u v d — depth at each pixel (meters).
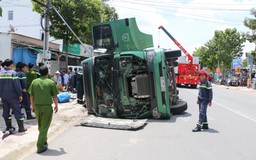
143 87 10.45
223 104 17.05
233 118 11.67
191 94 23.27
